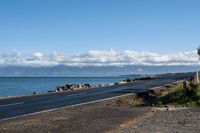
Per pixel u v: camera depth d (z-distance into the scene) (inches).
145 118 723.4
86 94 1483.8
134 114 788.0
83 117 738.8
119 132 562.6
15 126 625.9
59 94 1519.4
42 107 959.6
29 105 1016.9
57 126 620.7
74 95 1437.0
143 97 1387.8
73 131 570.6
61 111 850.8
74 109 893.2
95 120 692.1
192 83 1162.6
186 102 1051.9
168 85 1989.4
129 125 636.7
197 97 1071.0
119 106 996.6
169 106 974.4
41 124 645.9
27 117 751.7
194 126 613.6
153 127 605.6
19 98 1296.8
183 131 568.4
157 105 1024.2
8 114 807.1
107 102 1125.7
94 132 562.9
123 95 1357.0
